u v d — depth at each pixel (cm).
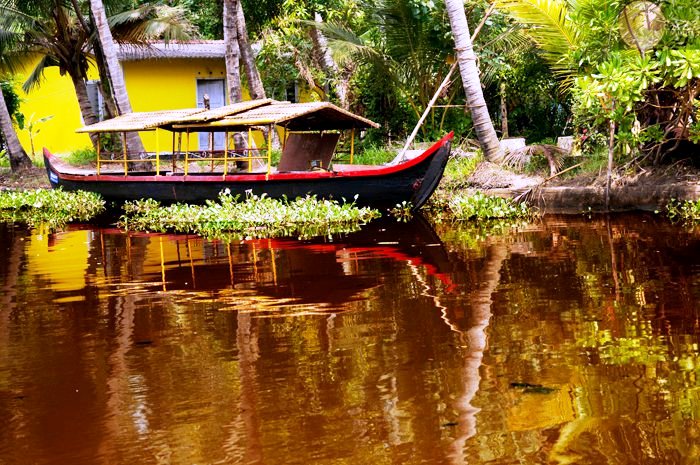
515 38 1955
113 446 486
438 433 483
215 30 2917
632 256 987
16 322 782
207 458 465
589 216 1389
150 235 1388
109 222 1620
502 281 882
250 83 2278
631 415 495
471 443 468
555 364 591
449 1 1728
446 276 925
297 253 1122
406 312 760
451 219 1459
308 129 1723
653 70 1259
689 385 537
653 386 539
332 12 2352
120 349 677
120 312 805
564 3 1530
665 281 839
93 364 639
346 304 804
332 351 646
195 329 730
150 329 737
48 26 2416
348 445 473
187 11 2852
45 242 1342
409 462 450
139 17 2333
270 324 736
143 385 586
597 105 1354
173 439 491
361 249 1141
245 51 2267
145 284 945
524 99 2223
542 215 1446
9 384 600
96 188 1897
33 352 678
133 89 2680
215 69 2792
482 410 513
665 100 1409
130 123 1800
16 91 2888
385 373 588
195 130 1753
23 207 1933
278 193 1597
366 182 1537
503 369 585
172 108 2738
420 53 2102
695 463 434
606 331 668
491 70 2009
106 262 1109
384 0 2056
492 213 1447
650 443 458
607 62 1261
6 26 2291
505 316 730
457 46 1736
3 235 1458
